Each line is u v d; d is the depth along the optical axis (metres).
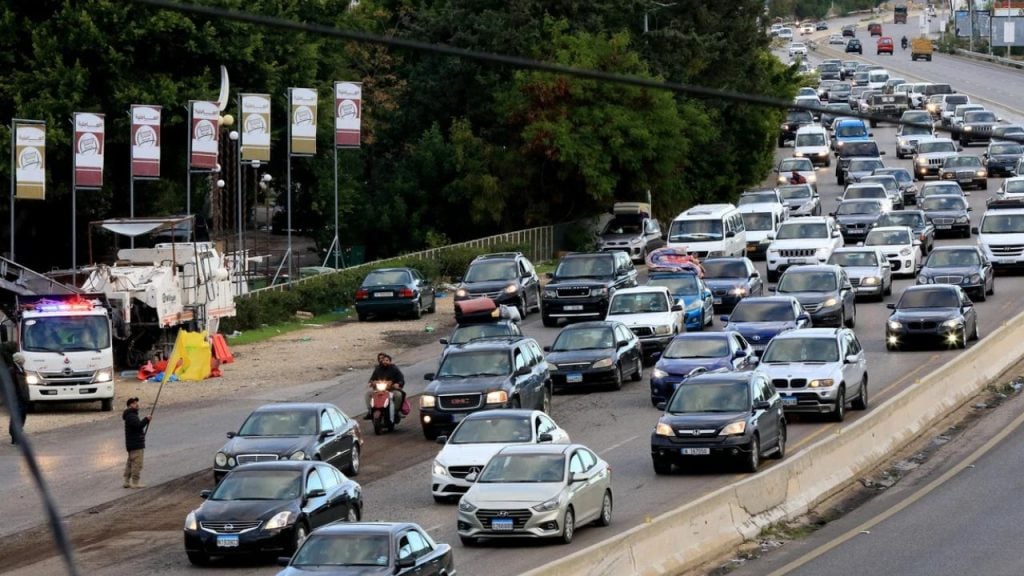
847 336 107.56
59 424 116.56
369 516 79.19
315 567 55.62
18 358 120.75
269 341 157.12
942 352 131.25
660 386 109.25
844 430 88.56
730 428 85.62
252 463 73.38
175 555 72.62
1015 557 66.94
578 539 71.62
